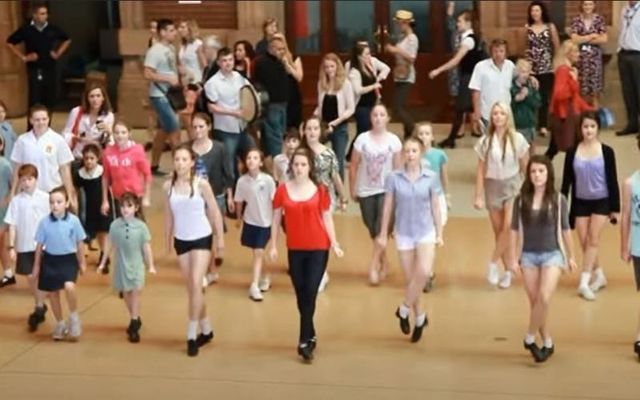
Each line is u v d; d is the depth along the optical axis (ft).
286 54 55.67
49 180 42.22
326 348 35.55
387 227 35.88
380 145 41.27
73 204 41.86
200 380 32.99
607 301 39.86
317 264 34.06
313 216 33.96
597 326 37.14
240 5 74.23
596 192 39.37
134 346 36.17
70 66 81.92
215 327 37.93
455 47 68.39
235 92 49.88
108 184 43.19
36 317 37.91
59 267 35.99
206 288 42.29
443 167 40.68
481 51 63.72
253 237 41.06
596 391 31.40
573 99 53.78
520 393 31.35
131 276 36.14
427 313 38.91
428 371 33.30
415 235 35.17
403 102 66.64
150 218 53.42
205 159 43.47
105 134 45.16
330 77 50.96
